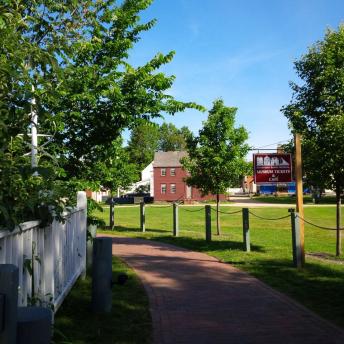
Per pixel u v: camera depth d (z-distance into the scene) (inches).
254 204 2101.4
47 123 340.2
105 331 214.1
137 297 286.7
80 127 402.3
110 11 394.9
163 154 3097.9
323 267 388.5
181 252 515.8
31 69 192.5
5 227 141.9
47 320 91.3
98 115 391.5
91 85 380.2
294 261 392.5
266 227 890.1
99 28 349.1
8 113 156.6
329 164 435.8
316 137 461.1
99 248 246.7
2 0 211.8
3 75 161.2
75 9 275.3
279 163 456.1
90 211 407.8
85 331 212.8
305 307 262.2
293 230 394.6
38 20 240.2
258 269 386.3
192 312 252.7
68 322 225.9
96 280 245.9
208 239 600.7
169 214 1412.4
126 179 893.2
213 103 749.9
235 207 1781.5
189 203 2532.0
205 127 741.9
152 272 381.4
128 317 240.1
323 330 218.7
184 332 216.4
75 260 294.0
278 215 1282.0
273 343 200.8
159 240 654.5
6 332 81.5
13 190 158.1
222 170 726.5
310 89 481.7
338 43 461.1
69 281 264.5
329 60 459.8
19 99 168.7
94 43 370.6
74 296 279.1
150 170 3240.7
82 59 388.5
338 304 266.4
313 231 800.3
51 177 191.2
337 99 458.0
